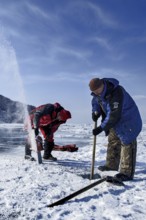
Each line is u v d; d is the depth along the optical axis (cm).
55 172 505
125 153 461
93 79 432
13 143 1298
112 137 507
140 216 304
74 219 291
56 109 641
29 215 306
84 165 619
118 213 309
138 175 503
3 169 527
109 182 420
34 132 609
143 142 1284
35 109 638
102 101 448
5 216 305
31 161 622
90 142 1374
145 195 377
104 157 748
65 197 348
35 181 437
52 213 310
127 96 450
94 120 492
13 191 385
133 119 453
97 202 345
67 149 738
